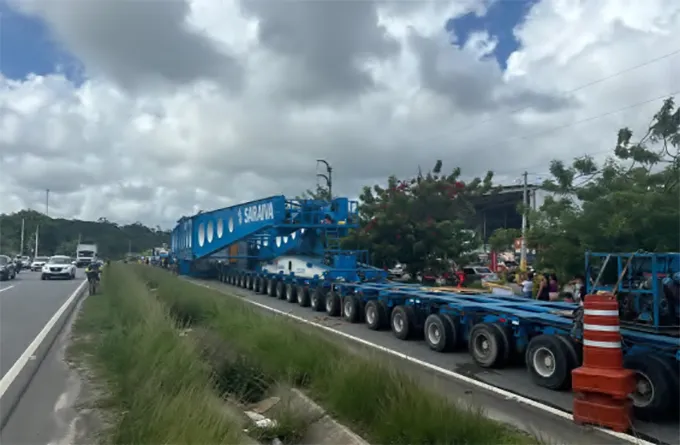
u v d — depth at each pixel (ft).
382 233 81.71
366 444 18.85
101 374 29.30
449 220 84.69
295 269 71.05
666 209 48.29
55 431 21.21
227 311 41.06
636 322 24.77
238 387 24.38
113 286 68.69
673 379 21.93
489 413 23.07
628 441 20.11
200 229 110.11
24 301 72.79
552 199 58.75
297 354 26.53
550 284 54.34
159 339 27.35
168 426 16.48
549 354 27.61
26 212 344.69
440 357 35.35
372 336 43.27
